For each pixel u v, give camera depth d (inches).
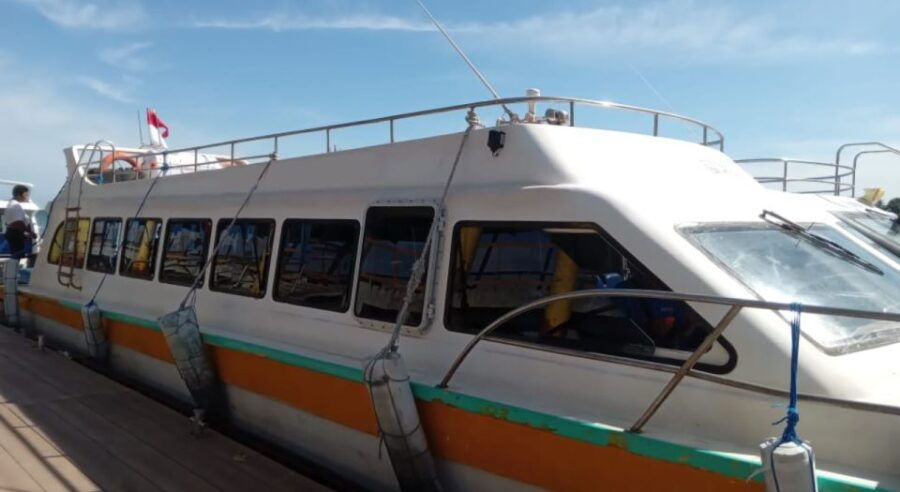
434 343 154.8
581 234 134.7
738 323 114.4
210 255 228.8
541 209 139.9
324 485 167.6
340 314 179.3
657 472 111.3
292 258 197.6
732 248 130.6
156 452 186.5
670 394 117.6
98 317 271.9
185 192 260.8
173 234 254.7
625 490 115.0
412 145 173.6
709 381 111.8
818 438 105.6
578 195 135.3
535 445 127.0
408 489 148.6
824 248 142.1
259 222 212.2
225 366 205.8
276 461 184.1
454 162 159.6
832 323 118.8
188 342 205.9
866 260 146.1
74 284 318.7
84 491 162.4
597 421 121.6
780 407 108.0
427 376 152.6
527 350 137.4
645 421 115.3
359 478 167.2
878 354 116.4
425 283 157.4
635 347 124.8
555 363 132.9
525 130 149.5
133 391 243.8
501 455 132.6
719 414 113.0
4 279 370.3
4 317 386.9
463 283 152.1
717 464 104.7
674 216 132.7
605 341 128.8
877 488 94.4
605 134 154.9
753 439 109.8
